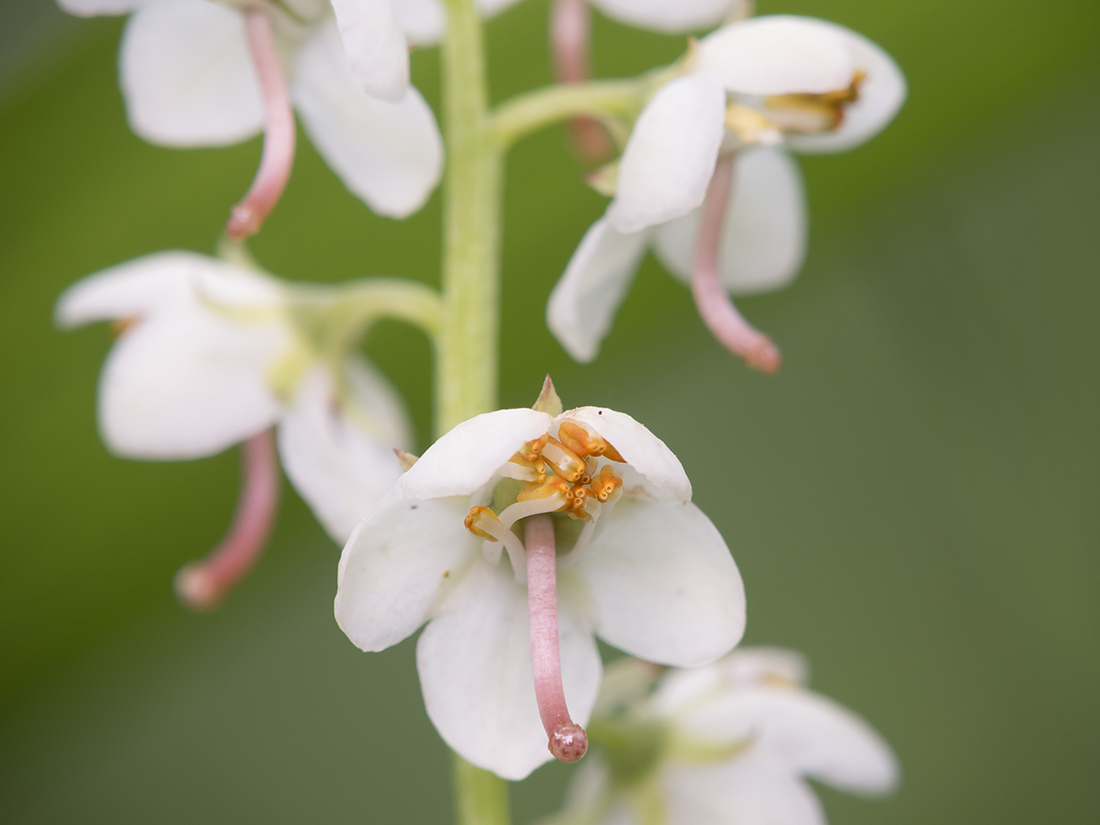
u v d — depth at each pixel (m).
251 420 0.15
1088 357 0.22
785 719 0.15
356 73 0.13
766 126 0.14
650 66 0.16
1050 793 0.21
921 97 0.16
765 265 0.16
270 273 0.16
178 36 0.15
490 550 0.13
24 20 0.16
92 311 0.15
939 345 0.18
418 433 0.16
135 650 0.17
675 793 0.15
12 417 0.16
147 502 0.16
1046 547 0.19
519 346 0.16
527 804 0.22
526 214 0.16
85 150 0.15
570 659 0.13
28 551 0.16
